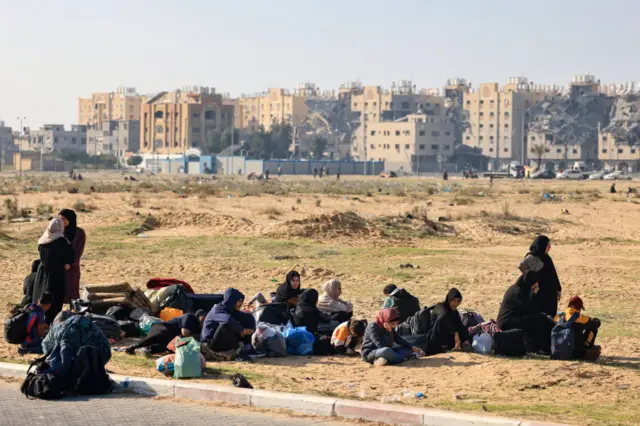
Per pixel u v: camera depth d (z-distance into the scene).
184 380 13.79
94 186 88.94
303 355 16.66
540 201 69.62
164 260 32.16
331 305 18.36
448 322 16.70
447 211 56.78
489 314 21.53
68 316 15.39
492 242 41.00
